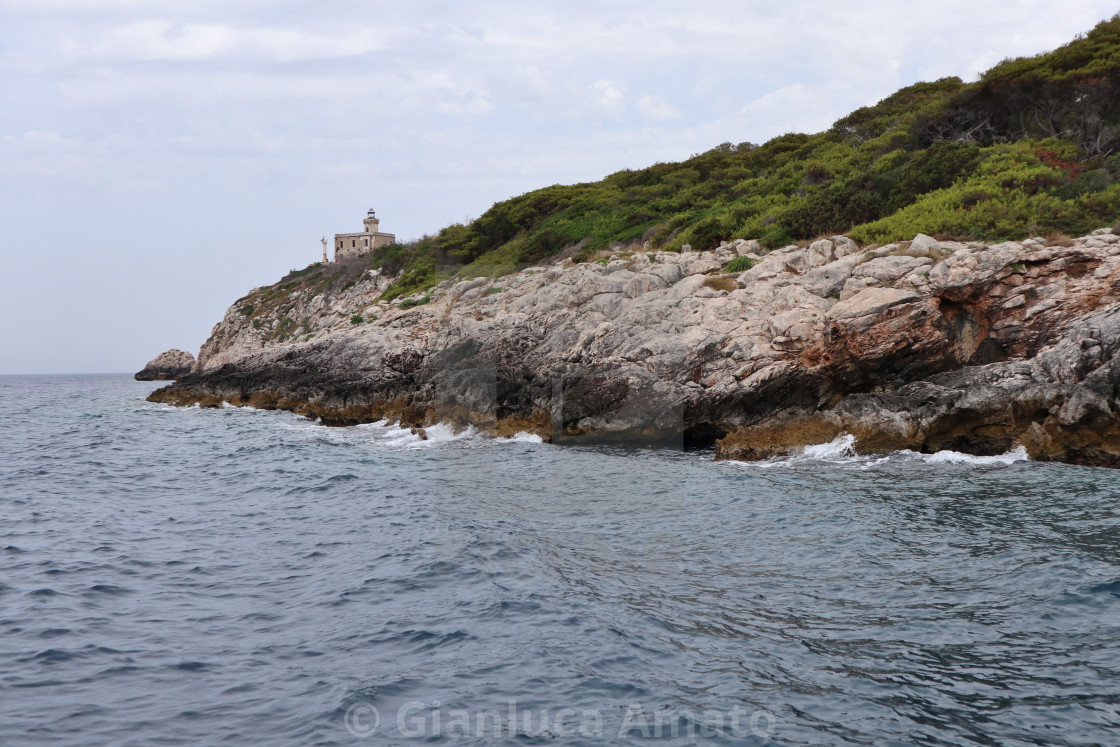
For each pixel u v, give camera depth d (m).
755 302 29.67
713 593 9.38
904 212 36.22
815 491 19.05
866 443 24.92
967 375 25.41
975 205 35.09
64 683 8.10
